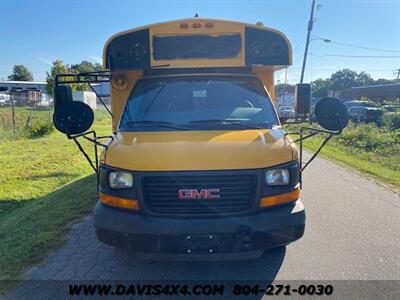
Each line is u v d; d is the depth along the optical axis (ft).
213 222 11.91
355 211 21.25
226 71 17.29
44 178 30.86
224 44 17.06
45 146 48.21
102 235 12.64
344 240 16.99
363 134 55.06
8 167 34.60
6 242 16.88
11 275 13.78
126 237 12.23
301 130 15.65
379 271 14.07
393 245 16.46
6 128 62.64
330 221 19.53
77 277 13.66
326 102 14.08
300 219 12.57
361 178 30.04
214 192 11.98
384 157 41.06
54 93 15.75
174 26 16.87
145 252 12.24
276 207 12.50
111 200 12.64
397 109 88.43
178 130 14.17
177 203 12.03
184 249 12.00
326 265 14.53
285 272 14.01
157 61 16.99
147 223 12.01
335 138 57.57
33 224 19.12
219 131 13.89
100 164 13.25
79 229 18.29
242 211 12.13
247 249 12.11
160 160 12.09
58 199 23.58
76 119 13.75
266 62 17.15
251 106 16.01
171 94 16.29
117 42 17.06
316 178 30.01
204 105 15.99
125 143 13.28
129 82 18.40
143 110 15.83
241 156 12.19
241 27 16.96
